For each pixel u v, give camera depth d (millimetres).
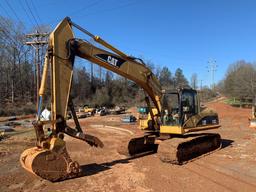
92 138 10203
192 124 13125
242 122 33031
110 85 99000
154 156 13172
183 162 11828
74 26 10148
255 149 15156
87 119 43656
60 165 9320
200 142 13523
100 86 98562
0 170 10984
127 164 11766
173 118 12891
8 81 70188
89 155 13742
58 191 8531
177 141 11891
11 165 11844
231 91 84750
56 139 9180
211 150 14555
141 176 10008
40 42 37844
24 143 17594
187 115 12969
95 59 10688
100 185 9047
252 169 10984
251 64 83500
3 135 20672
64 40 9781
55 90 9398
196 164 11781
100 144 10438
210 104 62000
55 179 9250
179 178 9781
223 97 97000
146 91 12898
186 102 13055
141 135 13742
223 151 14625
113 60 11195
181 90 12789
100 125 31547
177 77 122375
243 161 12312
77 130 9992
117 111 57875
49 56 9508
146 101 13305
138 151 13523
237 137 20203
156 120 13453
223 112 48031
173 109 13047
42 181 9430
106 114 56562
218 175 10164
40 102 9281
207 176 10023
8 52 68750
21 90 72938
